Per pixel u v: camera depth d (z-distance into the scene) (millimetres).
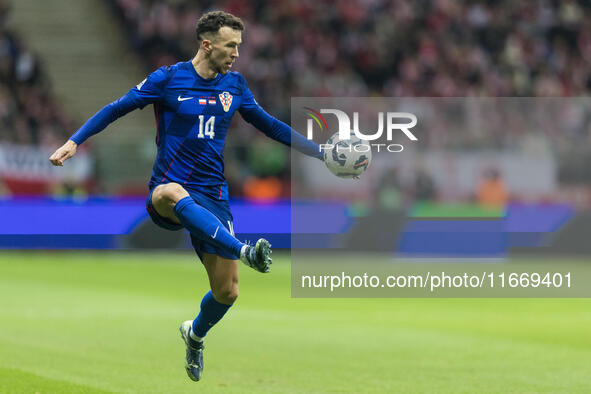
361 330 35281
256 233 69938
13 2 93062
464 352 29594
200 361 21766
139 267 60875
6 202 68062
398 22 94750
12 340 30703
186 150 20234
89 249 68625
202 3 90438
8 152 69125
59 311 40000
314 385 23516
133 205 70062
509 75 94875
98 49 92125
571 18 99062
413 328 36062
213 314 20688
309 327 36094
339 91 88438
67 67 90688
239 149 71688
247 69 88250
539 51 97125
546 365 26938
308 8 92750
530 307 44688
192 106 20141
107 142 70500
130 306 42688
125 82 90938
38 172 69625
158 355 28297
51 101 77750
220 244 18719
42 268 59219
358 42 92562
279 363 27141
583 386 23516
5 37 79812
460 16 96375
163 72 20156
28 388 21641
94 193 70000
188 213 19203
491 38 96250
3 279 53219
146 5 89938
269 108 83188
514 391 22750
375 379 24453
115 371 25016
